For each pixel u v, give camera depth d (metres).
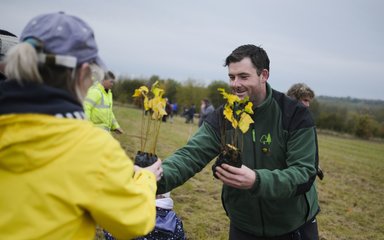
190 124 29.67
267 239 2.62
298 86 4.59
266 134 2.44
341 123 44.69
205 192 7.58
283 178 2.09
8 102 1.28
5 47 2.69
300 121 2.38
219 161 2.03
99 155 1.35
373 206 8.30
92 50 1.45
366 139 41.97
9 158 1.28
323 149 21.23
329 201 8.23
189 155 2.44
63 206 1.32
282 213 2.51
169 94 50.78
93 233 1.48
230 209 2.67
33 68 1.30
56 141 1.29
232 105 2.11
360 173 13.08
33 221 1.30
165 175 2.23
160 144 14.09
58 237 1.32
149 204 1.54
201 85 51.72
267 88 2.48
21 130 1.27
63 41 1.38
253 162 2.48
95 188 1.34
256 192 2.04
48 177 1.30
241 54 2.33
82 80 1.46
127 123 20.33
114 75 2.42
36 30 1.38
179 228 3.15
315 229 2.72
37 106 1.29
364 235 6.30
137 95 2.04
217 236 5.37
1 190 1.31
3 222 1.30
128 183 1.44
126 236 1.48
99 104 5.88
